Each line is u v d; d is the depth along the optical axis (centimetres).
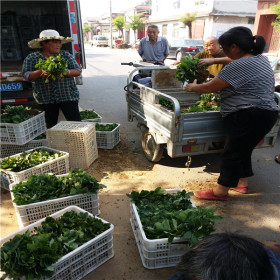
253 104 276
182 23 2639
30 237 214
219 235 110
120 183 380
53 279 206
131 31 4462
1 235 277
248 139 291
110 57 2188
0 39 738
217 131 349
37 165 343
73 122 431
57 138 402
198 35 2500
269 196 357
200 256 103
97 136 480
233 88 283
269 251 118
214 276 96
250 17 2361
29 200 269
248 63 271
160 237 230
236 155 304
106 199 343
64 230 234
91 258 233
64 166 374
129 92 491
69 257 211
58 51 399
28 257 195
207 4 2355
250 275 96
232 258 98
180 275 122
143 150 461
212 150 361
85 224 240
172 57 1870
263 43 274
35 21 729
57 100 420
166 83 485
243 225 301
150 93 394
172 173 412
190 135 338
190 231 221
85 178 292
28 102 531
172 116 329
